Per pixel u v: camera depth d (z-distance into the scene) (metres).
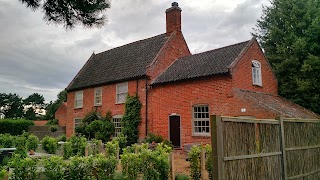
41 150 16.44
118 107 23.58
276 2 25.20
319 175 8.19
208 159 8.76
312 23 21.14
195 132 18.39
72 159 6.52
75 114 28.36
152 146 17.09
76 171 6.37
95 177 6.74
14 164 5.91
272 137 6.70
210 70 18.02
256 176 5.99
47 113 75.69
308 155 7.88
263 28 26.69
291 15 23.20
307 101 21.09
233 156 5.46
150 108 21.14
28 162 5.89
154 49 23.59
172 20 23.89
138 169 7.37
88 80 27.62
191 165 9.02
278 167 6.72
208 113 17.84
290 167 7.09
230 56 18.59
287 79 22.22
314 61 20.08
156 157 7.66
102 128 22.95
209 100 17.78
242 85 17.75
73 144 13.95
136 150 9.24
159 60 22.19
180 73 20.14
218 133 5.24
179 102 19.39
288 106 18.48
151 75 21.58
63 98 67.31
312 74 20.62
